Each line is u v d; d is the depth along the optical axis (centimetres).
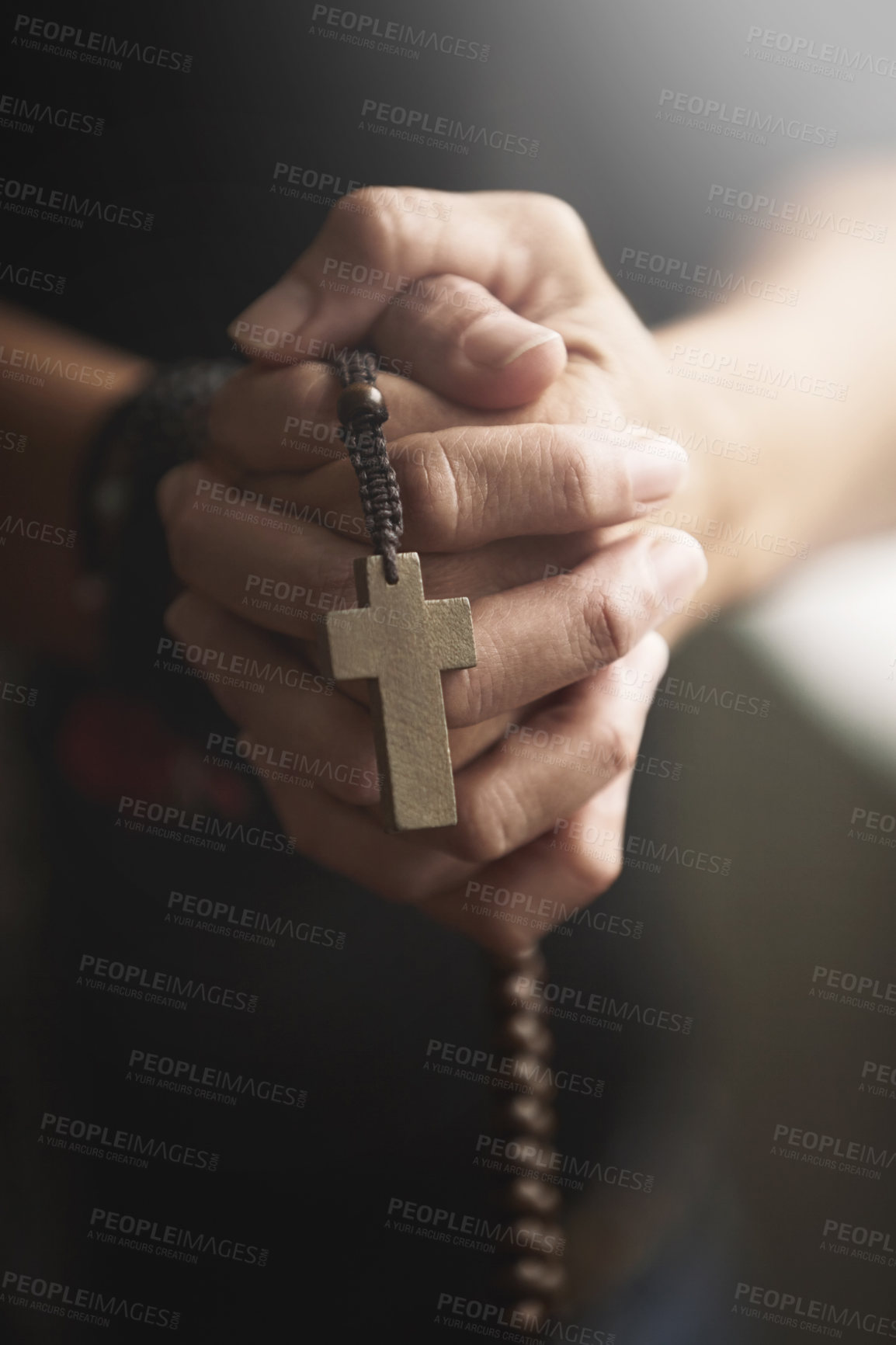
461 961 41
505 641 39
